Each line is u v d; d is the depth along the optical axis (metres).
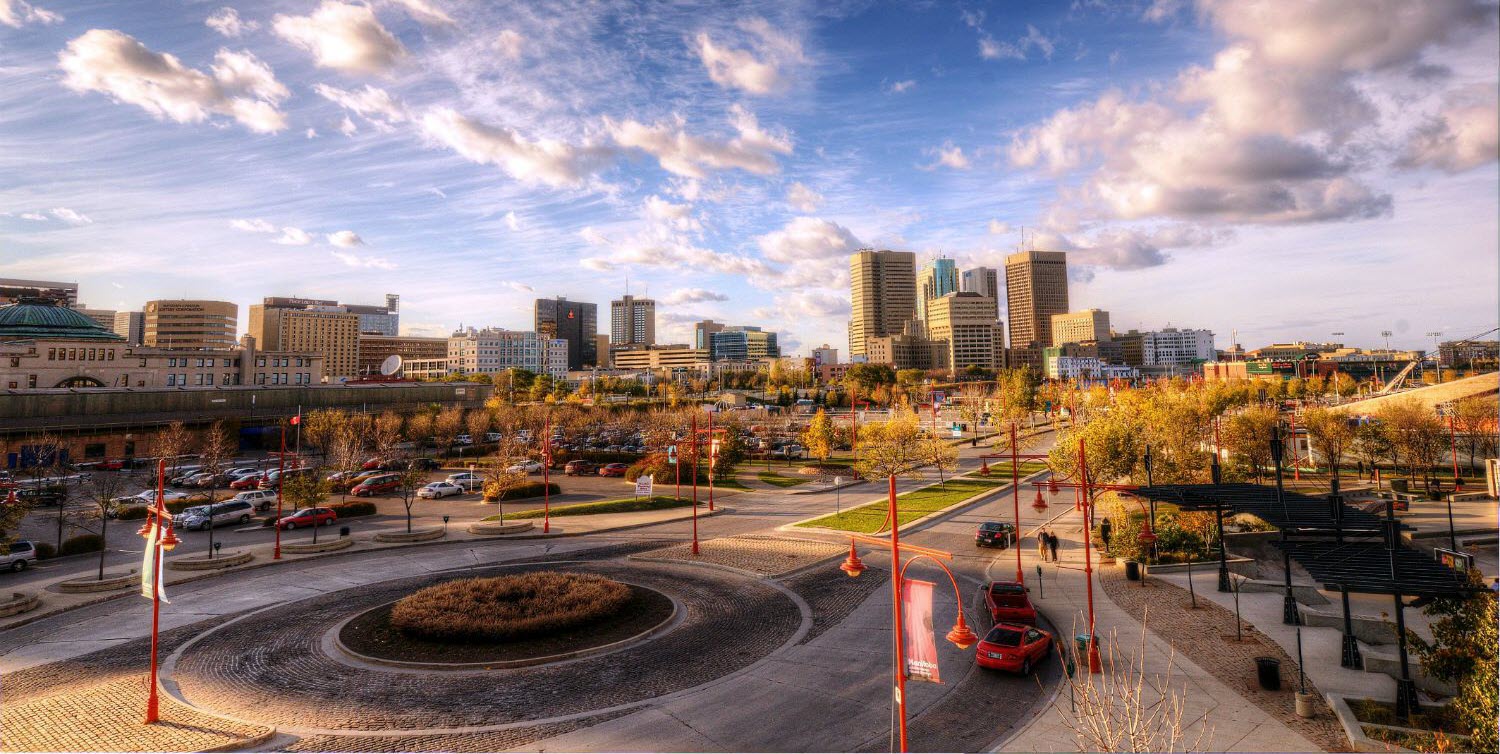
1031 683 19.25
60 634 24.16
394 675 19.94
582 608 23.94
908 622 12.10
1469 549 33.44
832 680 19.55
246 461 84.25
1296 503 24.55
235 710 17.64
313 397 110.81
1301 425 63.19
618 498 56.84
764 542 38.91
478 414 110.75
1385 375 199.62
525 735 16.25
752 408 161.38
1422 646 16.23
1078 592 28.36
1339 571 17.33
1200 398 73.56
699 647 22.20
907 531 41.50
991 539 36.78
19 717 17.08
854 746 15.67
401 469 70.56
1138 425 46.25
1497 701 13.05
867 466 61.97
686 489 61.16
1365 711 16.66
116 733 16.12
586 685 19.19
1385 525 16.94
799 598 27.80
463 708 17.73
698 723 16.88
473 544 40.03
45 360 99.00
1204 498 26.78
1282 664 20.12
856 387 171.75
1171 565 31.19
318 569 33.81
